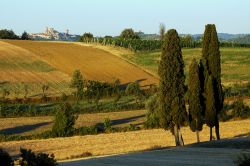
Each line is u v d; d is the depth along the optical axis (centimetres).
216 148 6544
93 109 12425
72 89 15212
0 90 14512
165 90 7556
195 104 7681
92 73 17450
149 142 8281
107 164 5331
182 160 5391
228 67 19475
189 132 9456
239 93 14500
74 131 9562
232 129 9731
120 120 11356
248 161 3528
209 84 7738
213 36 7969
